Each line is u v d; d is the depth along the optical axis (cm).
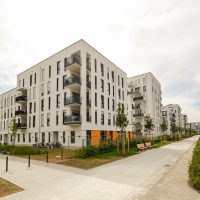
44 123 3325
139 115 5222
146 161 1443
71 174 1034
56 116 3123
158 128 5859
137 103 5416
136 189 748
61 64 3180
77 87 2945
